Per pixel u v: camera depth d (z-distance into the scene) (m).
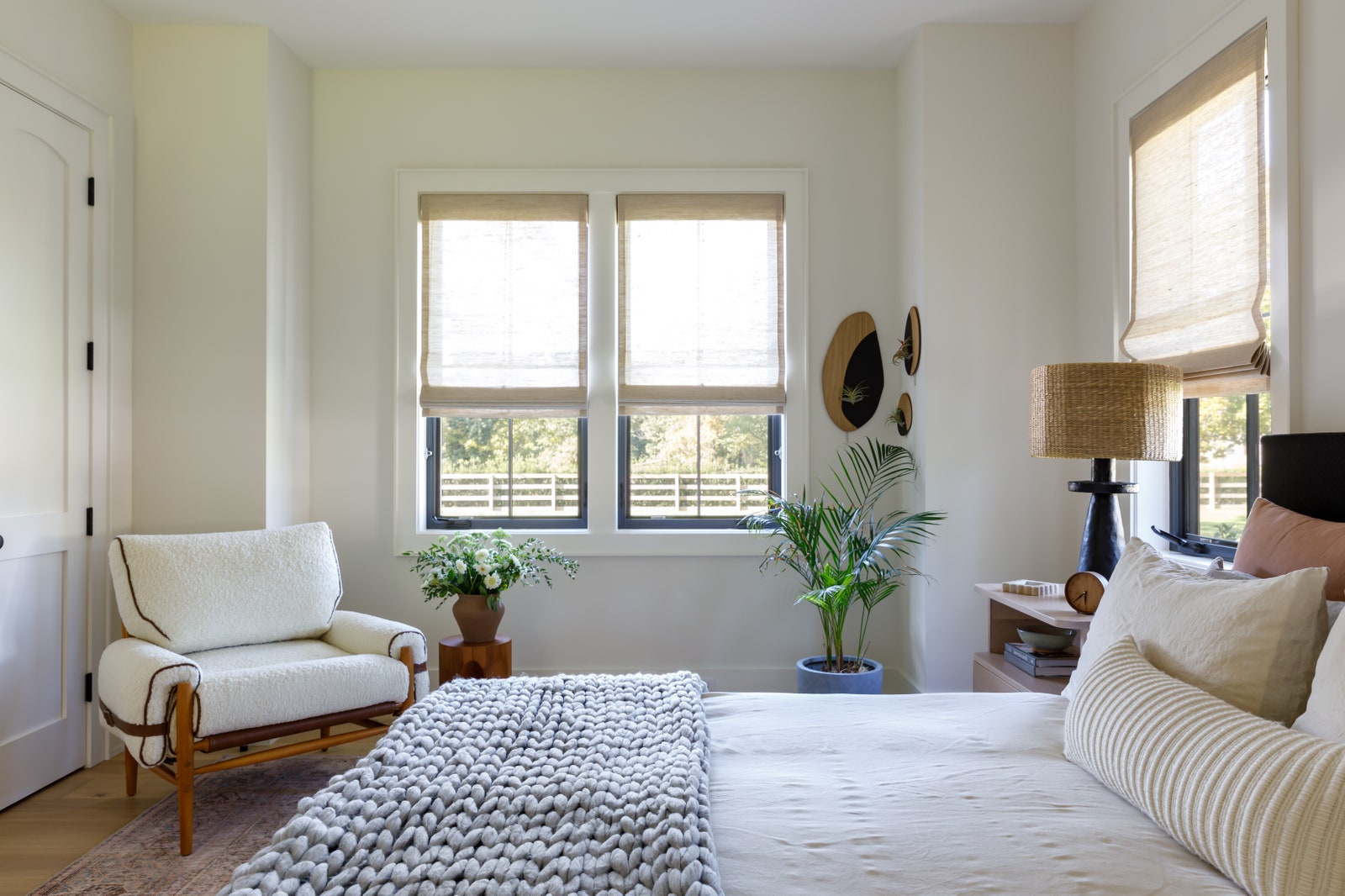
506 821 1.28
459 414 3.88
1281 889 1.04
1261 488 2.19
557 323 3.87
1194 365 2.69
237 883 1.14
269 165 3.45
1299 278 2.26
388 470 3.85
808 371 3.87
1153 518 3.00
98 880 2.20
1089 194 3.42
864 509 3.76
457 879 1.15
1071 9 3.41
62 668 2.95
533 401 3.86
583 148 3.88
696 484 3.98
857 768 1.56
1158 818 1.27
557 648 3.86
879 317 3.89
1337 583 1.69
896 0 3.32
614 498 3.87
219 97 3.42
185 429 3.39
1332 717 1.21
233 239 3.41
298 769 3.02
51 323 2.91
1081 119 3.48
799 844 1.25
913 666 3.64
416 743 1.56
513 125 3.87
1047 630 2.92
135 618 2.70
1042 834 1.28
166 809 2.67
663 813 1.26
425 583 3.83
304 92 3.79
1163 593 1.66
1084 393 2.51
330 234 3.85
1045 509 3.50
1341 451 1.94
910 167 3.70
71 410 2.99
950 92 3.52
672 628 3.87
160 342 3.39
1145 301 3.05
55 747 2.90
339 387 3.84
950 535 3.49
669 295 3.88
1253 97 2.44
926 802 1.40
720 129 3.89
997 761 1.60
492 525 3.97
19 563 2.75
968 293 3.51
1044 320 3.52
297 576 3.00
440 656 3.37
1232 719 1.25
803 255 3.87
